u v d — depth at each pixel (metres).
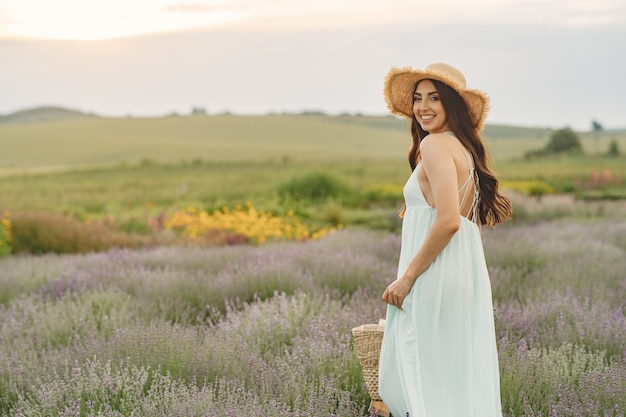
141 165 63.56
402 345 3.41
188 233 15.60
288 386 4.22
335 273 7.80
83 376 4.42
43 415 3.97
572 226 14.28
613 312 6.01
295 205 24.45
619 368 4.46
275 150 93.81
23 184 48.09
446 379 3.34
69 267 8.93
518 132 146.38
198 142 102.81
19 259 11.31
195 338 5.21
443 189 3.27
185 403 3.84
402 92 3.69
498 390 3.50
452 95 3.46
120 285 7.80
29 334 5.54
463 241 3.40
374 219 20.34
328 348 4.73
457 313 3.34
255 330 5.46
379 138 118.31
